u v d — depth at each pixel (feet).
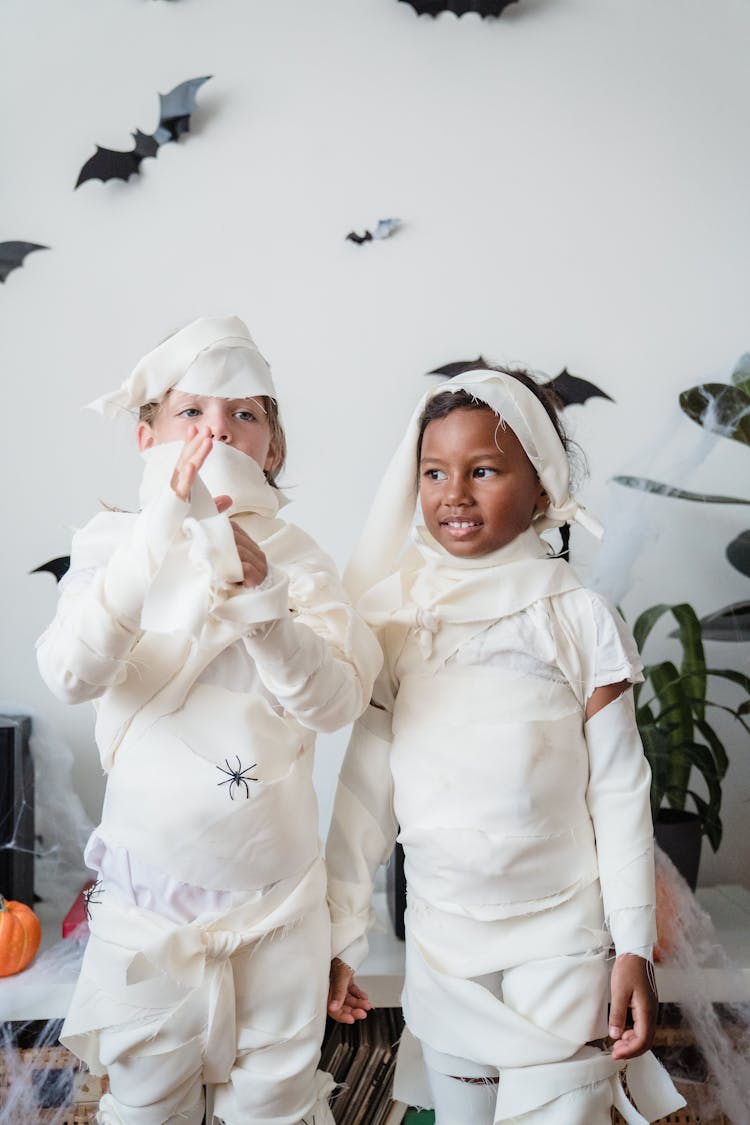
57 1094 4.31
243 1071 3.29
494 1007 3.37
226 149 5.42
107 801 3.48
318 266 5.46
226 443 3.57
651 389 5.59
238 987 3.30
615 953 3.54
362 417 5.49
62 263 5.35
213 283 5.41
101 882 3.45
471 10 5.48
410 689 3.70
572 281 5.56
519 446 3.68
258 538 3.57
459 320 5.51
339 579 3.73
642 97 5.59
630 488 5.33
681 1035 4.48
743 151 5.64
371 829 3.82
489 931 3.47
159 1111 3.28
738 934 4.83
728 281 5.63
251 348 3.68
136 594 2.99
